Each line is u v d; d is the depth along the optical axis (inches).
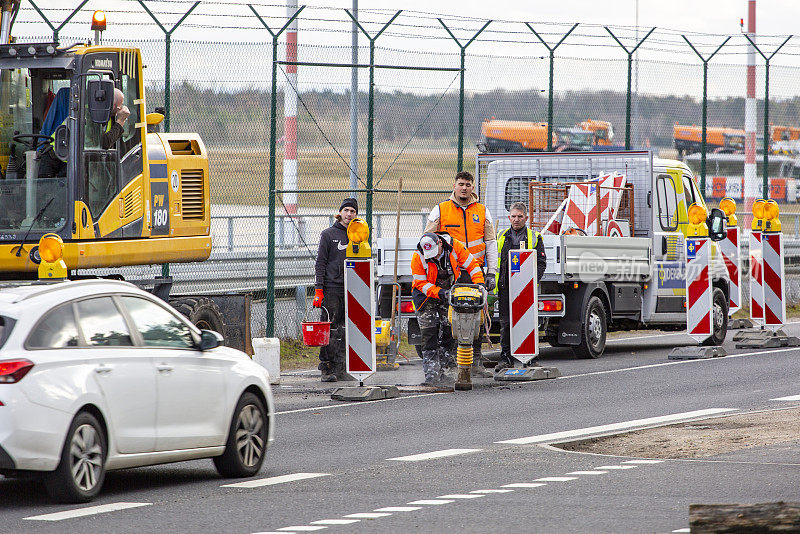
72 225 1843.0
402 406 1904.5
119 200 1931.6
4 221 1851.6
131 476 1357.0
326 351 2258.9
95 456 1175.0
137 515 1110.4
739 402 1868.8
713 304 2795.3
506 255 2317.9
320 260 2250.2
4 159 1857.8
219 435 1309.1
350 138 2923.2
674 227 2812.5
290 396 2050.9
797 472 1268.5
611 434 1588.3
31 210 1847.9
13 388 1104.8
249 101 2770.7
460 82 3102.9
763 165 3853.3
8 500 1193.4
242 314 2197.3
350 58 2910.9
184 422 1267.2
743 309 3922.2
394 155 2999.5
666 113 3550.7
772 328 2773.1
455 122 3102.9
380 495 1202.0
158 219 2052.2
